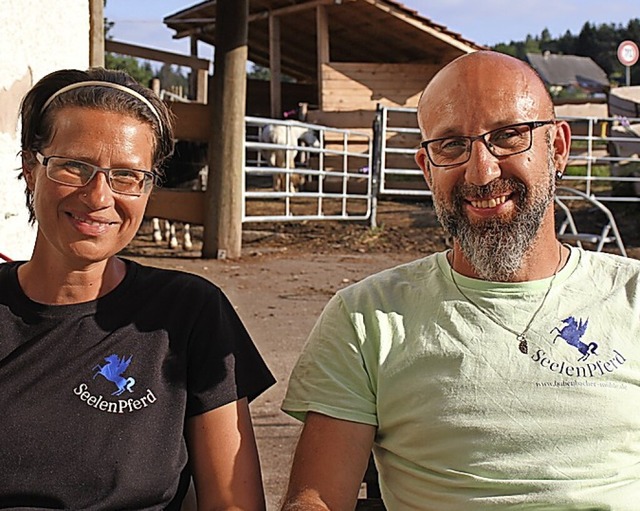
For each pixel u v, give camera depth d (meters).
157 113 2.27
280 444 4.30
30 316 2.19
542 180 2.46
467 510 2.29
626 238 11.44
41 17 4.82
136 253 10.06
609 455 2.29
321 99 16.56
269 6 17.73
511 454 2.29
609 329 2.39
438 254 2.59
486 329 2.39
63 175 2.16
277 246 10.95
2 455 2.05
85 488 2.07
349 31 18.41
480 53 2.55
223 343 2.30
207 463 2.24
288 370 5.59
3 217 4.35
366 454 2.42
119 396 2.14
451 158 2.50
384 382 2.41
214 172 9.80
